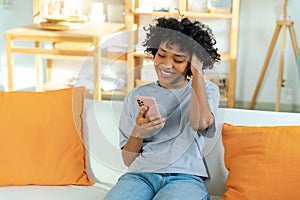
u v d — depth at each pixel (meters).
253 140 2.03
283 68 4.88
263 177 1.94
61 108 2.19
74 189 2.12
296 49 4.50
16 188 2.11
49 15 4.74
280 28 4.59
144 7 4.80
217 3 4.66
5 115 2.16
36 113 2.17
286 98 4.94
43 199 2.03
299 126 2.04
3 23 5.16
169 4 4.79
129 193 1.90
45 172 2.13
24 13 5.13
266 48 4.88
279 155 1.96
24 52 4.22
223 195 2.01
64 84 4.91
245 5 4.82
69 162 2.15
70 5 4.77
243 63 4.96
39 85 4.98
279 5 4.77
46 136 2.15
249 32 4.88
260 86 4.90
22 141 2.14
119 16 4.87
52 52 4.21
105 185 2.21
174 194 1.86
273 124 2.21
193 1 4.79
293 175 1.92
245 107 4.97
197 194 1.89
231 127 2.10
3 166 2.12
